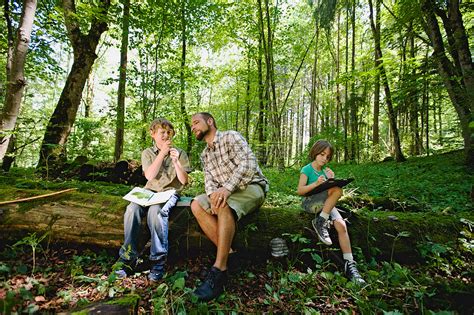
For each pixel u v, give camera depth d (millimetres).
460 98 6473
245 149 2400
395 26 7477
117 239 2531
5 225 2486
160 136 2619
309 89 22859
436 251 2537
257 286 2297
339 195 2555
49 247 2551
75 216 2545
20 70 4008
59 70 9109
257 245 2598
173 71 8648
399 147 10070
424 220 2859
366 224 2752
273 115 10828
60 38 7965
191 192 4719
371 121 17438
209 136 2539
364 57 12000
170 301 1948
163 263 2289
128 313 1592
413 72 7812
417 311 2014
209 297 2004
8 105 3998
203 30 11633
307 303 2035
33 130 5336
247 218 2664
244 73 12562
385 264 2443
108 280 1988
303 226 2668
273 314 1958
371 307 1982
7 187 2857
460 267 2533
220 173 2490
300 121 25875
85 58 5660
